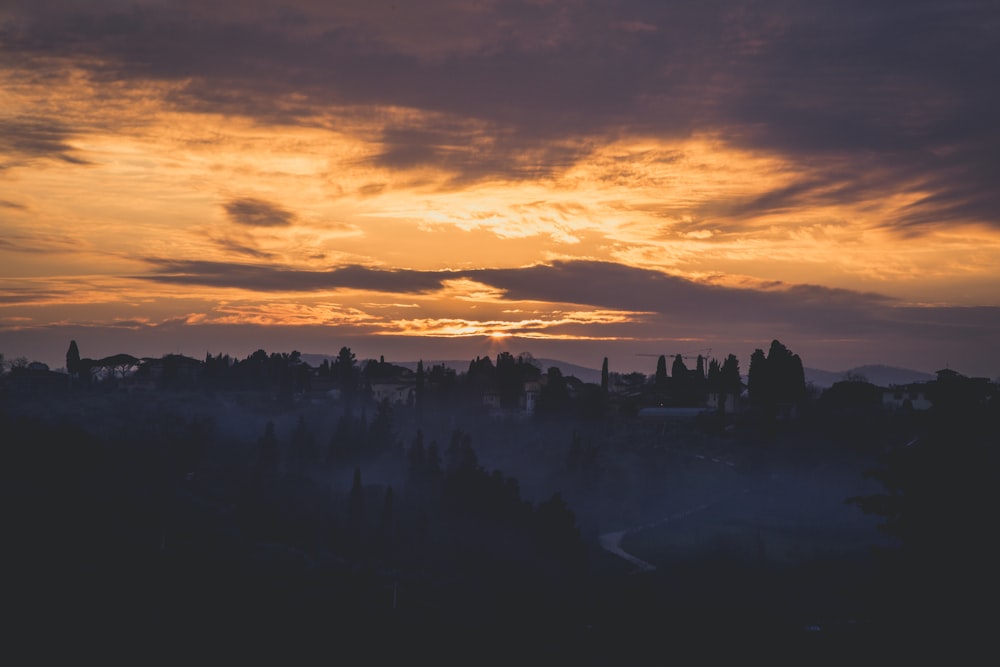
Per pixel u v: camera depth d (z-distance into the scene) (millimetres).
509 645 78688
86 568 80250
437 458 136000
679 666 75438
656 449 173500
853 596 50875
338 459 142500
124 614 72875
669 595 99562
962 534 45562
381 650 73500
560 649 78875
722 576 107750
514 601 92500
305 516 110375
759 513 139875
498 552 108562
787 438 164500
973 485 46594
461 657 74625
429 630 79562
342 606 81875
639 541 128125
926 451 47750
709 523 136000
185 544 91688
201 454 133875
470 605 90125
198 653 68375
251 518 105812
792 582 103938
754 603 94875
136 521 96375
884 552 48750
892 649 47406
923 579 45938
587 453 159375
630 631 84812
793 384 190625
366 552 103812
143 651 67375
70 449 109438
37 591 74375
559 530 112188
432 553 106938
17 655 64188
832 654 75812
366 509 117938
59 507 93750
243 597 80500
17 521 87500
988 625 43812
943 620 44875
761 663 75312
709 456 171500
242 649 69938
